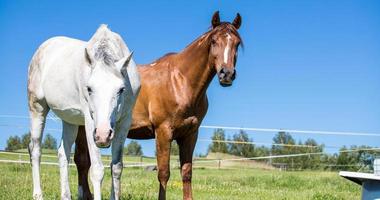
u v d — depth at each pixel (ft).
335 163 129.70
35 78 25.08
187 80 24.76
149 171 65.41
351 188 45.29
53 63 23.71
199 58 24.49
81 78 20.17
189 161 25.26
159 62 26.25
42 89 24.43
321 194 34.76
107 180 42.52
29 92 25.53
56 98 22.97
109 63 18.57
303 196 35.06
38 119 25.53
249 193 36.29
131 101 20.93
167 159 24.82
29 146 25.57
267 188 44.01
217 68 23.63
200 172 76.28
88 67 19.60
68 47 23.89
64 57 23.11
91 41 20.66
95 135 17.52
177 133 25.00
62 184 22.44
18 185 31.42
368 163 73.51
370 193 18.40
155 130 25.17
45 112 25.58
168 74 25.21
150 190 34.12
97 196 19.33
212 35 24.12
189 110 24.72
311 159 140.67
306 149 150.10
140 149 176.35
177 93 24.63
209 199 30.30
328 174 70.74
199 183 45.27
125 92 20.03
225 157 170.91
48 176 41.91
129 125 21.20
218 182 47.32
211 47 24.08
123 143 20.99
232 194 35.24
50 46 25.08
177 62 25.29
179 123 24.72
